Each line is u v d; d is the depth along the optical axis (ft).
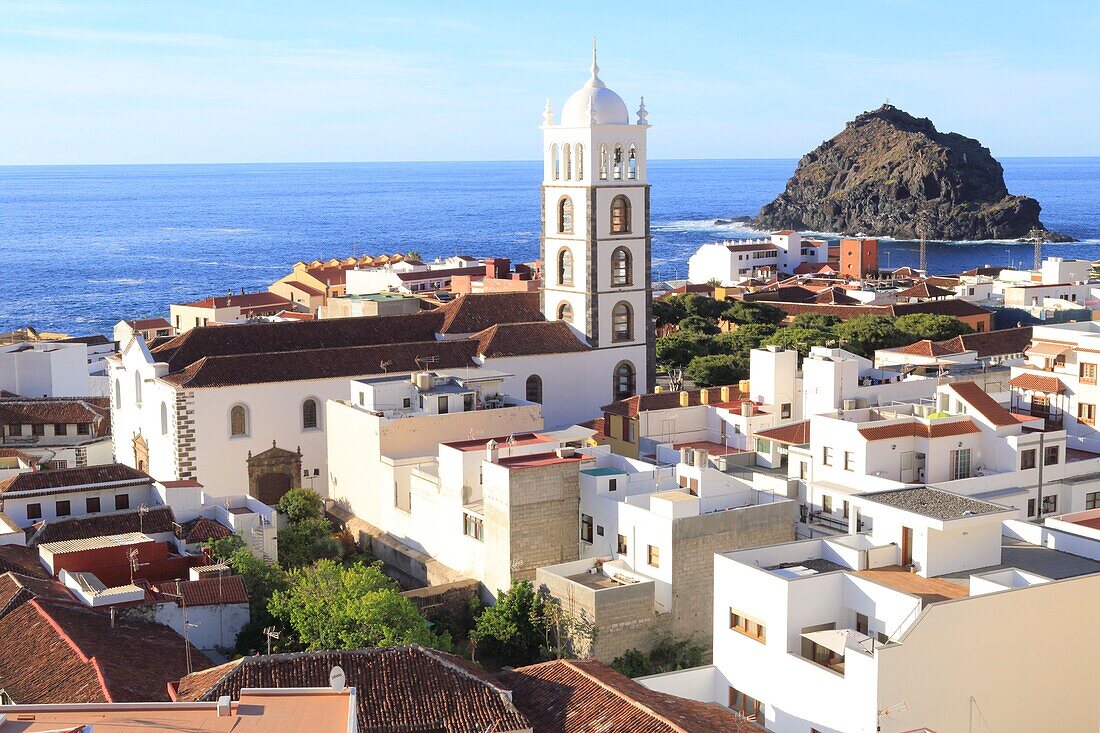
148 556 319.68
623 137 483.51
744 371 547.08
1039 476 338.13
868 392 391.86
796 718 224.12
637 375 499.51
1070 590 219.61
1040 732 219.20
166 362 437.17
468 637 323.98
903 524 247.50
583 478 334.44
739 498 325.21
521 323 482.28
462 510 346.95
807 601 227.40
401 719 213.25
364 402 404.57
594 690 222.48
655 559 308.60
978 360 499.51
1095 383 385.50
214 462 415.64
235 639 293.43
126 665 252.42
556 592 303.27
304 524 376.07
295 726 163.94
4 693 244.42
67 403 506.07
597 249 481.46
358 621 274.57
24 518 353.51
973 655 212.02
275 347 461.78
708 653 307.99
